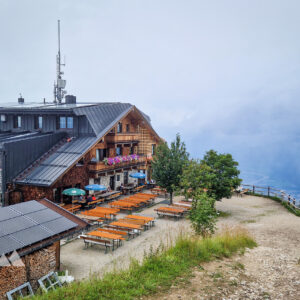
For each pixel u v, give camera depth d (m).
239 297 8.50
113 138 30.09
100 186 26.50
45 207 14.38
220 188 23.88
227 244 13.36
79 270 13.79
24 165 25.64
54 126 30.41
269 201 31.05
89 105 31.45
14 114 33.31
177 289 8.85
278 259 12.18
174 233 19.16
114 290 8.52
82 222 14.41
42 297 8.55
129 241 17.77
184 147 27.80
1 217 12.20
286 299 8.42
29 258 11.46
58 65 42.22
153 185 36.97
